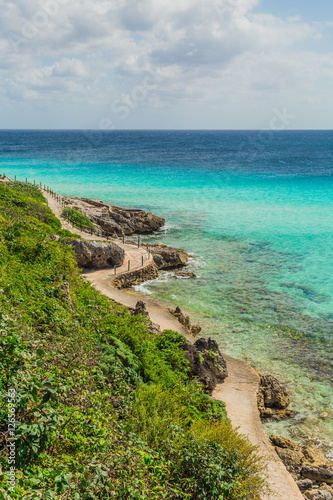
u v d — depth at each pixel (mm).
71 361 9586
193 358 15625
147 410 9812
